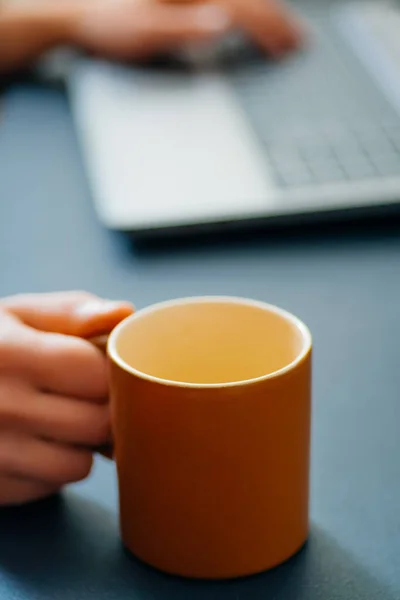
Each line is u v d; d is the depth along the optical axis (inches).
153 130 37.0
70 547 17.3
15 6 56.5
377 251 29.1
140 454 15.7
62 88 48.5
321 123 36.4
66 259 29.8
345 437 19.9
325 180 31.3
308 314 25.3
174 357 17.9
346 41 48.3
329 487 18.3
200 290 27.1
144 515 16.1
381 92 39.6
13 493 18.3
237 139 35.3
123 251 30.1
